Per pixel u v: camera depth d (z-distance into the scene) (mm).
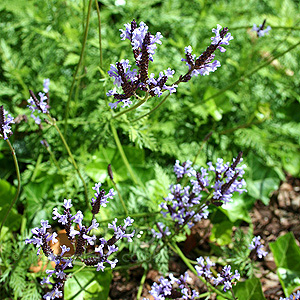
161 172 505
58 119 553
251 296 427
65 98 566
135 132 466
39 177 527
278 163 627
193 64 312
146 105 467
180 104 619
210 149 600
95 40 554
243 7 684
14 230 481
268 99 681
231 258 481
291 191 669
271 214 626
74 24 619
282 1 692
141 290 474
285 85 673
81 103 566
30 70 596
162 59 592
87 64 573
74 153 546
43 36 616
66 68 611
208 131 628
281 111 674
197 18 671
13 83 577
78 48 599
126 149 543
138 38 292
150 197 499
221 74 657
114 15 713
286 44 674
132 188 497
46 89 371
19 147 563
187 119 636
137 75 308
